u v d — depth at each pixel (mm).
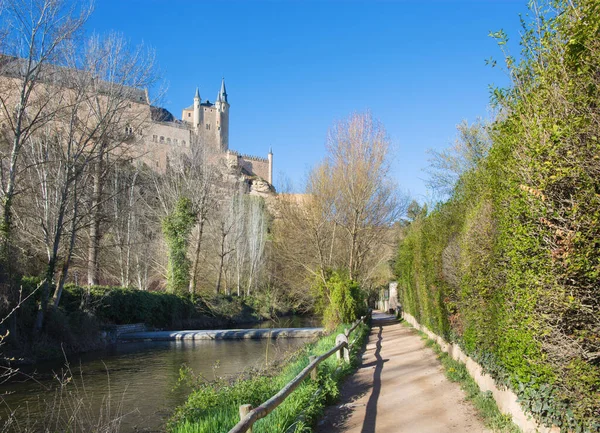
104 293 24656
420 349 14445
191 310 33469
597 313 3760
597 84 3904
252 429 5098
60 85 20734
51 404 10695
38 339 17797
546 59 4895
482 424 6434
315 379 8438
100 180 24719
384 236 32344
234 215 42812
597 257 3689
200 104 121875
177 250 34062
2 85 18844
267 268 43875
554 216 4078
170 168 41719
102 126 21578
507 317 5613
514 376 5504
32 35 18219
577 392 4039
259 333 25531
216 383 9508
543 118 4371
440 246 12195
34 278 19094
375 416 7215
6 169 22062
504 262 5719
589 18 3994
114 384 13211
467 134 16359
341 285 21219
